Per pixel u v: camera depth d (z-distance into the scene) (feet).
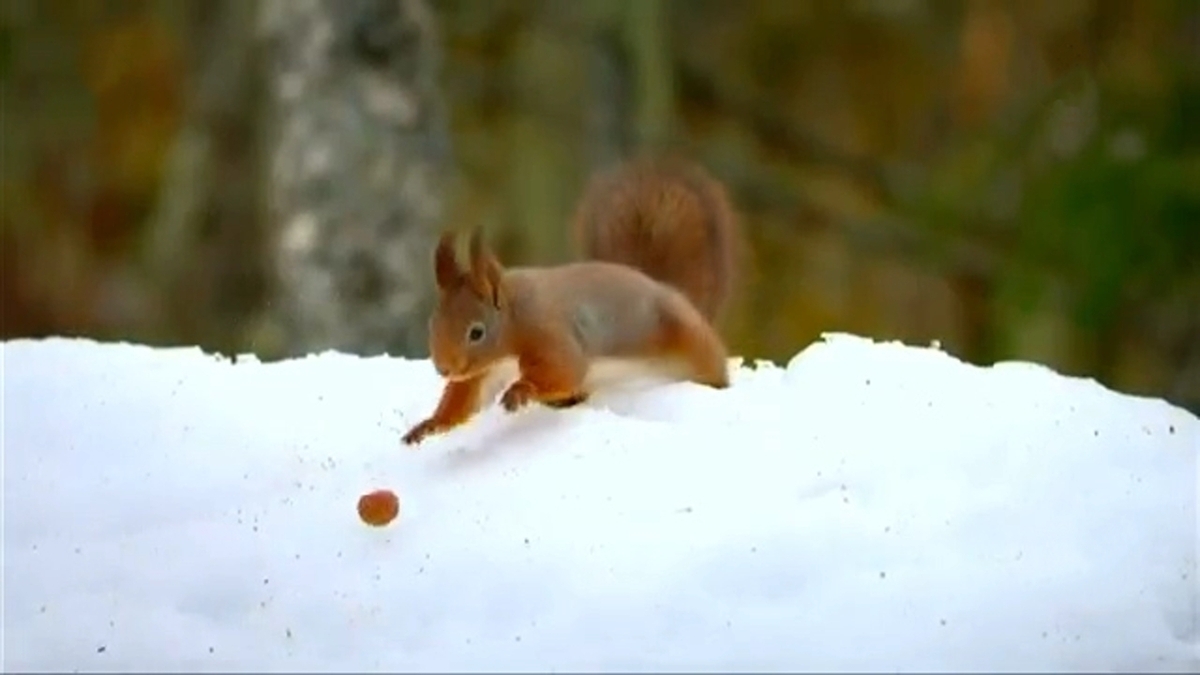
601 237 30.32
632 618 18.39
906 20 68.90
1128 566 19.52
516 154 61.26
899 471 21.48
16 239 68.95
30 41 68.18
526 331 24.07
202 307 63.82
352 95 48.24
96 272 69.26
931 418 23.02
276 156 49.42
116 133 69.15
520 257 60.95
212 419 24.45
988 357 64.39
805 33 69.62
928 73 69.15
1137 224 60.18
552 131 60.59
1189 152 61.00
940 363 25.13
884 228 65.31
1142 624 18.31
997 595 18.63
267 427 24.27
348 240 47.88
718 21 69.62
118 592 20.06
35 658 18.56
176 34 68.13
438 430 23.84
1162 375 60.29
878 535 19.88
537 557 19.61
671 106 62.13
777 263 67.56
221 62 62.59
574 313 24.56
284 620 19.12
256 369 26.40
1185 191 59.93
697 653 17.65
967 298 66.03
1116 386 60.85
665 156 33.65
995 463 21.75
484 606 18.97
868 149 69.72
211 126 62.80
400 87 48.60
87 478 23.03
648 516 20.51
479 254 23.82
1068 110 63.52
